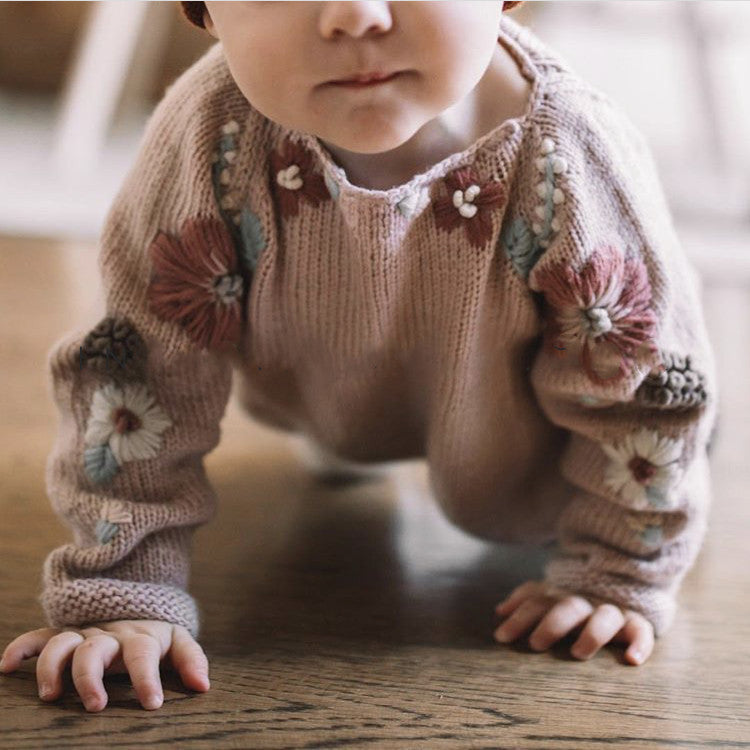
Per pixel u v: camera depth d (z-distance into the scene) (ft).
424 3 1.82
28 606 2.52
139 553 2.35
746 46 6.64
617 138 2.27
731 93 6.61
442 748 2.02
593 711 2.17
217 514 3.10
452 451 2.56
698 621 2.58
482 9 1.90
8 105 8.18
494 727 2.10
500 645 2.44
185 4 2.11
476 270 2.22
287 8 1.83
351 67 1.86
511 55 2.24
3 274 5.07
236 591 2.66
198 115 2.23
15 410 3.63
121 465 2.36
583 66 7.14
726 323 4.73
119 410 2.36
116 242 2.38
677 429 2.38
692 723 2.15
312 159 2.18
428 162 2.21
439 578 2.78
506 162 2.18
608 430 2.43
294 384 2.68
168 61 7.59
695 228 5.96
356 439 2.80
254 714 2.11
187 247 2.25
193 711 2.11
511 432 2.58
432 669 2.32
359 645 2.42
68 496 2.38
